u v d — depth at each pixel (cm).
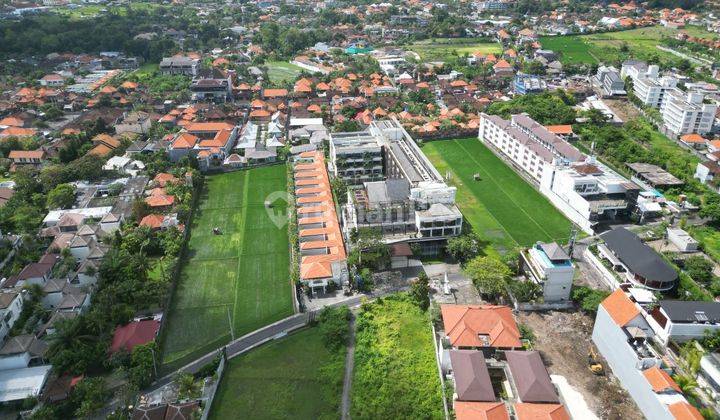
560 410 11231
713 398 11788
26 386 12300
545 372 12150
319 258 16900
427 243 18162
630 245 16575
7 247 17625
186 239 19275
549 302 15412
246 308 15675
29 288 15175
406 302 15738
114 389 12538
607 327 13312
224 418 11919
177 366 13400
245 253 18500
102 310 14312
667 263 15825
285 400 12394
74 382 12475
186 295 16250
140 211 19675
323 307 15388
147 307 15300
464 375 12006
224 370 13288
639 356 12300
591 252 17712
